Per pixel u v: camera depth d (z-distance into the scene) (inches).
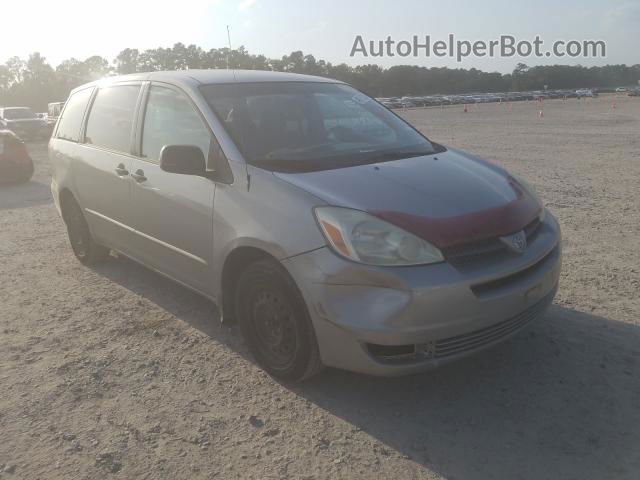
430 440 117.3
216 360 151.4
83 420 125.7
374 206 120.9
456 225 119.5
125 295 197.5
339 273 116.7
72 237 231.9
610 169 454.6
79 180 208.4
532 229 135.4
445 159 154.6
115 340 163.9
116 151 187.5
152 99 175.3
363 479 106.6
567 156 550.3
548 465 108.7
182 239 157.8
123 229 187.6
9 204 369.7
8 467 110.5
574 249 235.6
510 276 122.8
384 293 114.2
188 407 130.1
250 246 133.0
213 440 118.3
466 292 115.3
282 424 123.4
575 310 173.9
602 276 202.4
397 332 113.3
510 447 114.3
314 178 132.4
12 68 4547.2
